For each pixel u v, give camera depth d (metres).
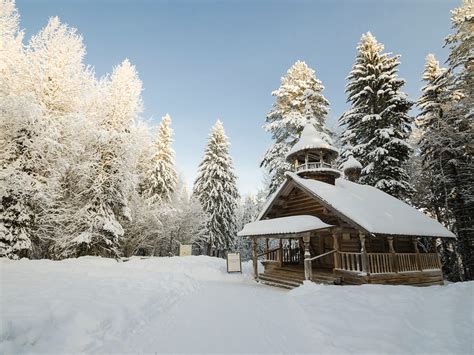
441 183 21.58
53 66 16.22
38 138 14.10
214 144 35.22
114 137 18.06
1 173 12.96
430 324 6.19
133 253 24.59
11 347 4.11
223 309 7.92
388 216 13.34
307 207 15.12
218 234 32.38
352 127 24.91
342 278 12.09
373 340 5.19
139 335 5.55
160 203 25.45
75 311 5.64
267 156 25.05
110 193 17.88
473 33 16.95
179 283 11.09
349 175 20.62
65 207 17.06
